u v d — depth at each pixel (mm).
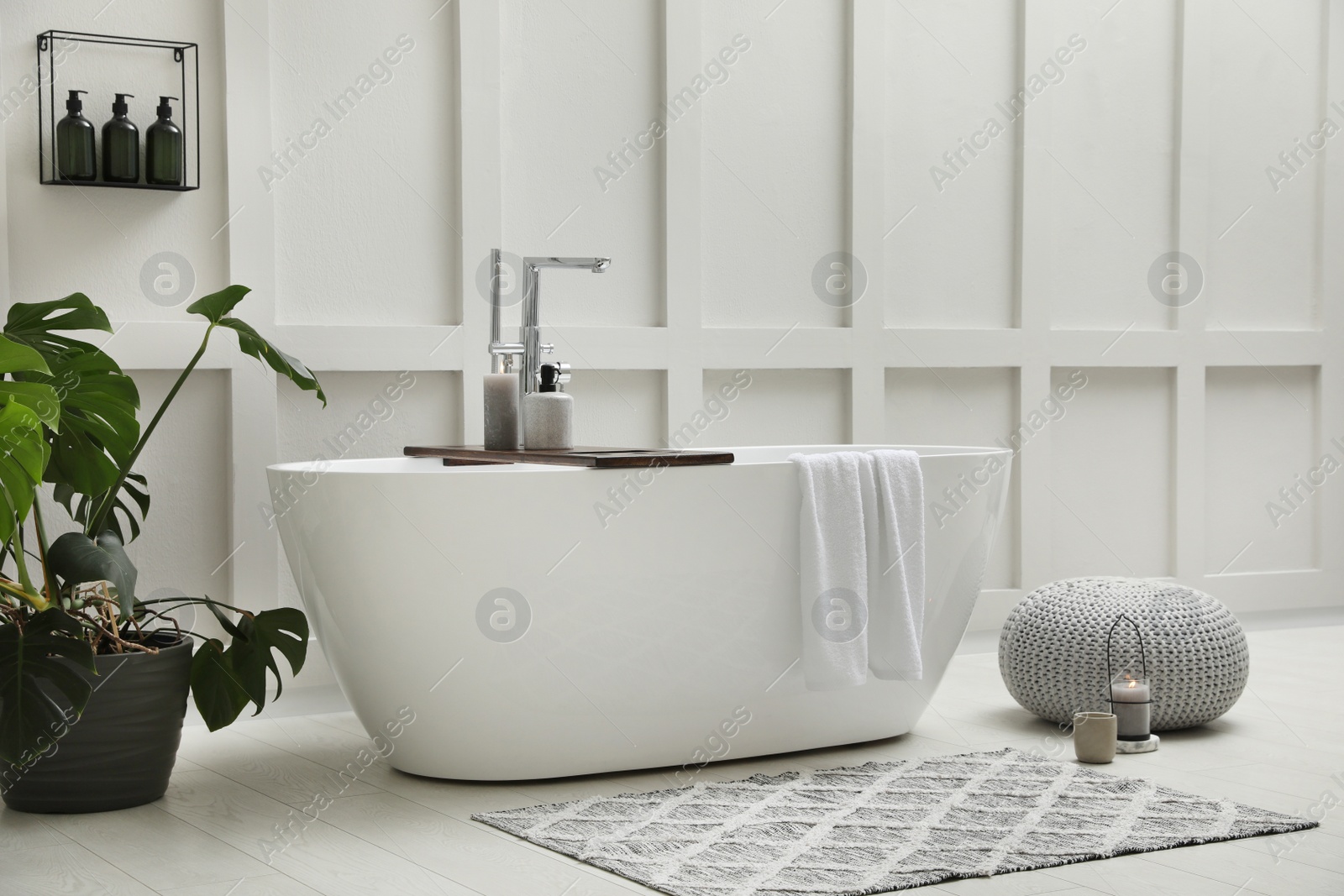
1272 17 4246
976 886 1875
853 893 1828
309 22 3131
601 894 1856
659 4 3514
